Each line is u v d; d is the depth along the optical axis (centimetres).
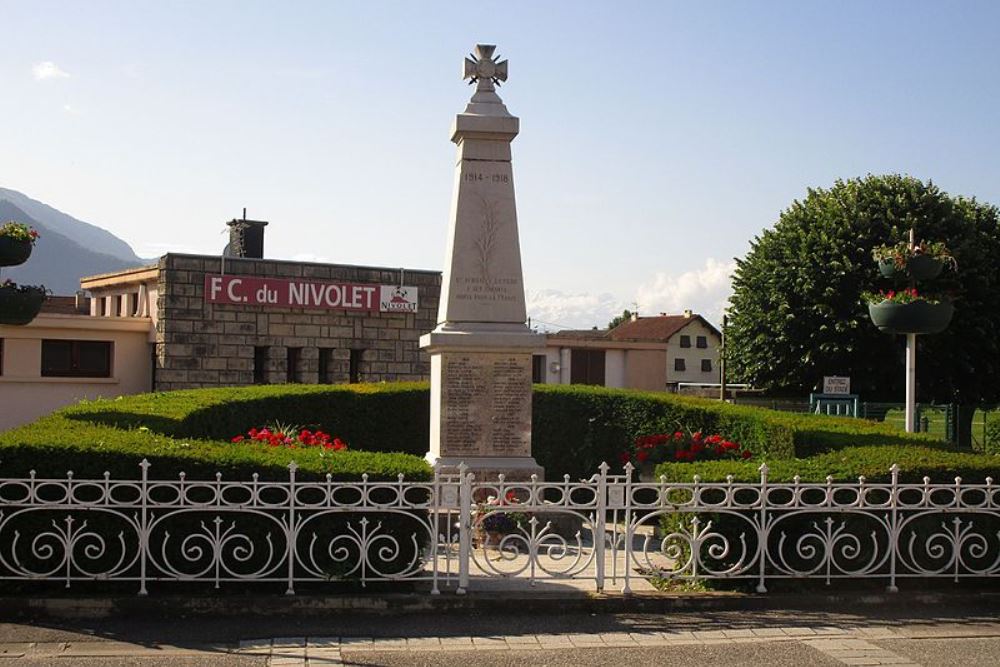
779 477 883
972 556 891
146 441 874
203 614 788
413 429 1839
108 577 796
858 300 3803
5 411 2859
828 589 873
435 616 805
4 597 779
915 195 3925
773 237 4141
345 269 3259
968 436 3139
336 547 832
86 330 2988
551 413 1744
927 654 723
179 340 3011
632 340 4975
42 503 784
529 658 701
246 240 3719
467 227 1306
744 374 4203
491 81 1330
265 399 1645
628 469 846
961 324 3778
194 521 816
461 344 1263
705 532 858
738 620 807
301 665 675
